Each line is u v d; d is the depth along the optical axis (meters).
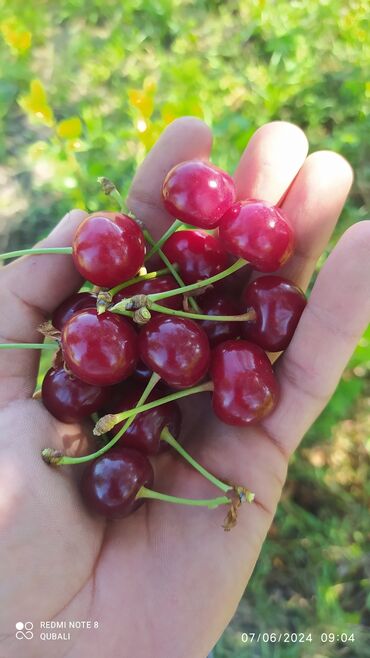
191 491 0.16
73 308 0.17
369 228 0.15
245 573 0.15
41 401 0.16
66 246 0.17
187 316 0.16
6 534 0.14
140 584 0.15
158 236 0.19
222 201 0.16
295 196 0.18
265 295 0.16
